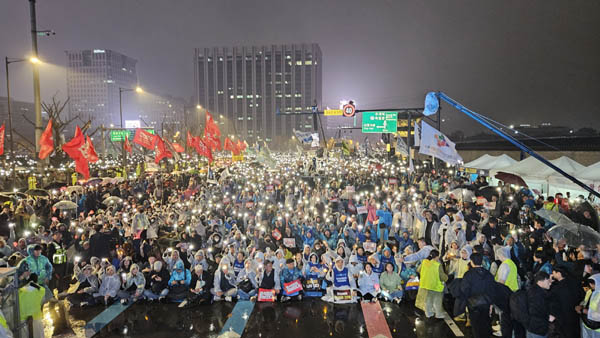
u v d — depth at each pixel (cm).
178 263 1003
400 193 1798
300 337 794
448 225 1190
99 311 933
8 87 2642
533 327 635
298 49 17938
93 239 1114
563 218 998
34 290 718
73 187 1875
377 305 954
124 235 1289
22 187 2283
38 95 2052
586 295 639
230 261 1054
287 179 2670
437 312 875
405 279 998
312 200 1773
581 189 1514
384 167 3688
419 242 1013
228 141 3853
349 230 1257
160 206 1856
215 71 18425
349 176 2633
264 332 816
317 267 1036
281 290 1007
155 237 1249
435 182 2217
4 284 645
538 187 1903
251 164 3991
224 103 18425
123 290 997
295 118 18038
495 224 1156
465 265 896
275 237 1265
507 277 791
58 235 1086
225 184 2308
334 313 908
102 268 1005
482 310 720
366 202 1549
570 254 912
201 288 975
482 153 3591
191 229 1248
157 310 936
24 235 1148
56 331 827
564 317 632
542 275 645
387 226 1449
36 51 2016
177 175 3044
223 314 909
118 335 809
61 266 1037
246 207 1641
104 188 2130
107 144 6272
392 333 808
